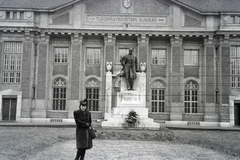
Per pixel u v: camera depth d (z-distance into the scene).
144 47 34.25
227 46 33.78
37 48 34.12
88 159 11.04
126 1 34.69
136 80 20.95
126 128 19.70
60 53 35.19
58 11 34.44
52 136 18.17
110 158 11.32
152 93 34.91
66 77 34.75
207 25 34.38
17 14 33.72
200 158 11.79
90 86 34.81
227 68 33.72
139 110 20.25
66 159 11.01
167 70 34.97
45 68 33.94
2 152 12.22
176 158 11.64
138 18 34.66
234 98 33.47
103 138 16.97
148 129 19.75
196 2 37.41
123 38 35.09
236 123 33.66
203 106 34.19
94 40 35.16
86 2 34.66
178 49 34.25
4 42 33.97
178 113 33.56
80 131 9.28
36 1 36.91
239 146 15.80
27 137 17.56
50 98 34.50
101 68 34.91
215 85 33.84
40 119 33.12
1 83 33.59
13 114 33.50
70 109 33.56
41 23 34.25
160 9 34.75
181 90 34.19
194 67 34.88
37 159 10.93
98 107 34.59
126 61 20.78
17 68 33.94
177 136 18.22
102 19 34.53
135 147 14.22
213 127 29.73
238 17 33.94
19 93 33.19
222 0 37.84
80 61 34.19
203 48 34.88
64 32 33.91
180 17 34.59
